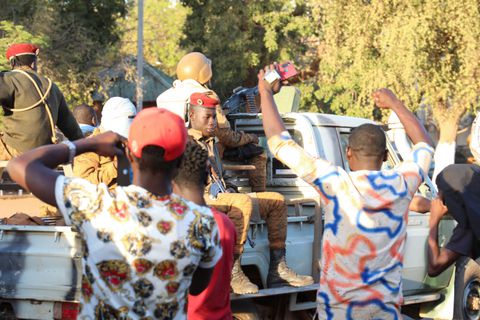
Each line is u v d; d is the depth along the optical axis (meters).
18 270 5.19
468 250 4.71
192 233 3.03
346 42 21.27
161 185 3.03
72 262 5.07
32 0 20.84
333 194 3.96
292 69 4.20
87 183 2.99
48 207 6.18
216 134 6.27
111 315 2.94
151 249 2.94
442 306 7.45
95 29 24.80
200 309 4.15
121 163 3.22
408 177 4.05
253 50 28.95
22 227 5.18
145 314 2.96
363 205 3.92
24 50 6.11
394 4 20.23
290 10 28.59
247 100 7.61
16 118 5.96
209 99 5.77
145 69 29.75
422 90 21.19
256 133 7.39
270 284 5.89
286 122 6.97
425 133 4.29
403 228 4.02
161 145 2.96
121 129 6.12
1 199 6.30
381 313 3.94
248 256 5.84
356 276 3.94
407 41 19.36
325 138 6.89
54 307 5.15
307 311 6.38
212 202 5.55
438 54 20.69
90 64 22.70
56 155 3.05
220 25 28.22
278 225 5.89
